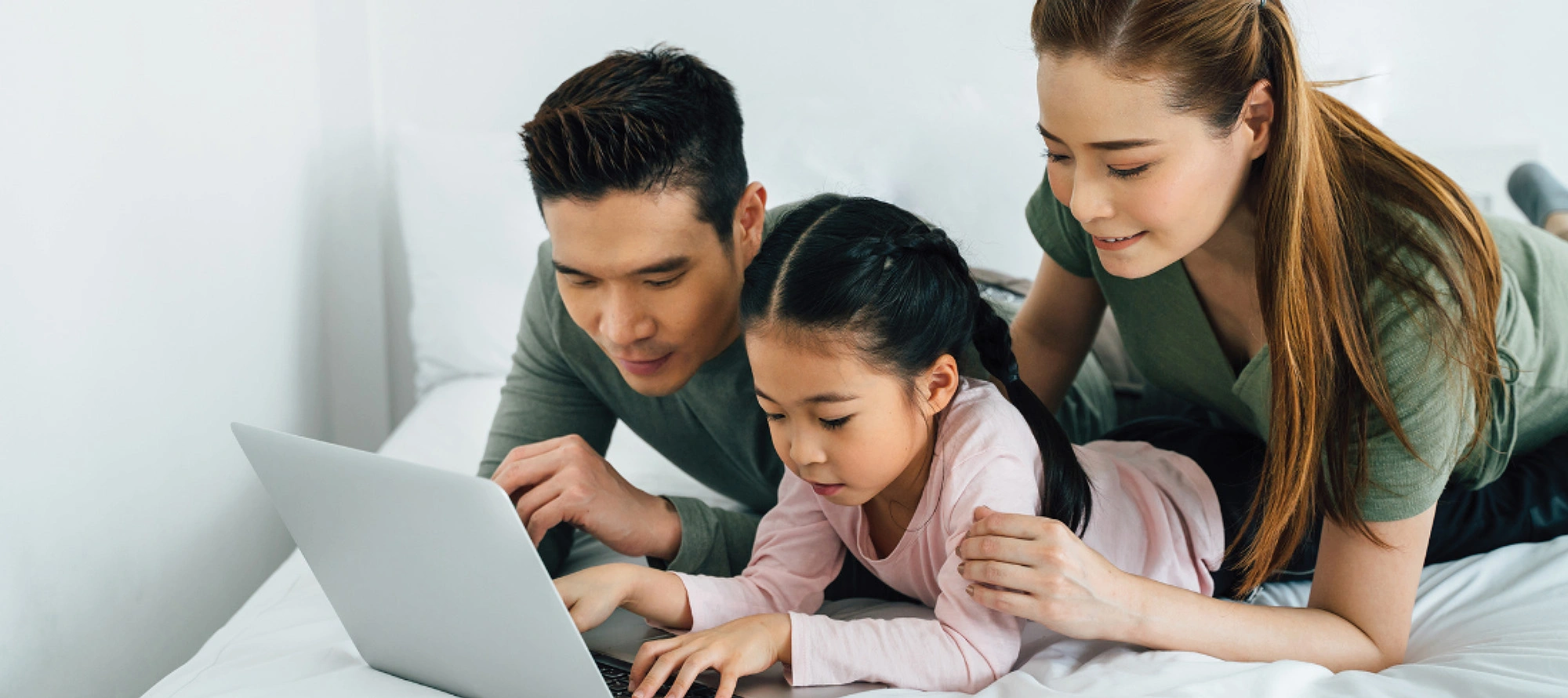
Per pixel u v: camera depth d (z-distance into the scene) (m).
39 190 1.10
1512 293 1.09
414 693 0.82
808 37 1.88
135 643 1.26
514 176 1.82
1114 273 0.87
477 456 1.47
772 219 1.11
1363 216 0.86
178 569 1.37
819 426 0.85
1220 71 0.77
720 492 1.31
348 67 1.92
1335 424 0.86
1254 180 0.89
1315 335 0.84
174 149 1.39
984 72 1.85
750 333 0.85
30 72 1.09
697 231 0.91
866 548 0.99
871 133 1.72
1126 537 1.00
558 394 1.20
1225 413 1.17
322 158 1.93
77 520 1.15
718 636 0.82
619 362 0.97
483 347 1.80
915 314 0.84
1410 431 0.85
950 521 0.89
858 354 0.82
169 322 1.36
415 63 1.94
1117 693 0.78
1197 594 0.87
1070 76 0.78
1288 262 0.83
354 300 1.98
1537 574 1.02
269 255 1.70
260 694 0.82
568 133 0.86
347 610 0.84
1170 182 0.79
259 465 0.81
